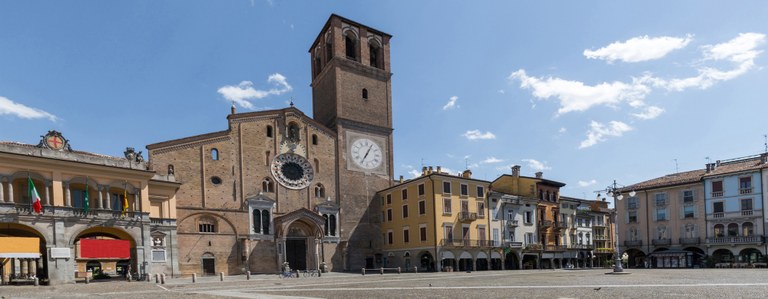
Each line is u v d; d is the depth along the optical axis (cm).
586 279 3834
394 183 8544
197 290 3372
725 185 7962
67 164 4884
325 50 8600
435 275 5478
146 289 3641
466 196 7494
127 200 5394
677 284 3075
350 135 8125
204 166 6681
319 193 7656
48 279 4544
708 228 8062
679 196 8494
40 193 4828
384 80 8794
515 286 3125
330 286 3612
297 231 7300
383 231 8081
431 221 7075
